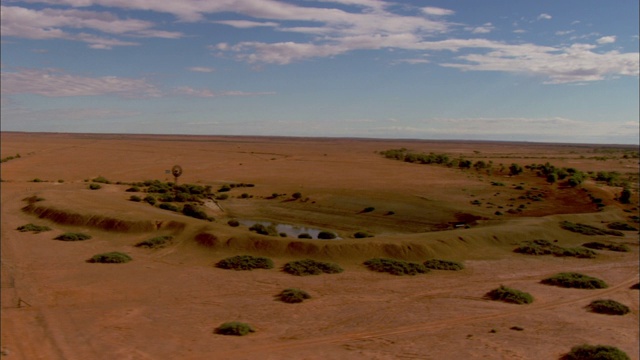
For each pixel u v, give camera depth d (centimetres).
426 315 3169
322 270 4050
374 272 4084
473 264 4419
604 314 3297
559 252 4828
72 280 3669
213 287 3622
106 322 2897
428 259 4447
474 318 3139
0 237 4816
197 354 2492
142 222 5081
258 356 2481
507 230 5344
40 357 2403
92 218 5312
